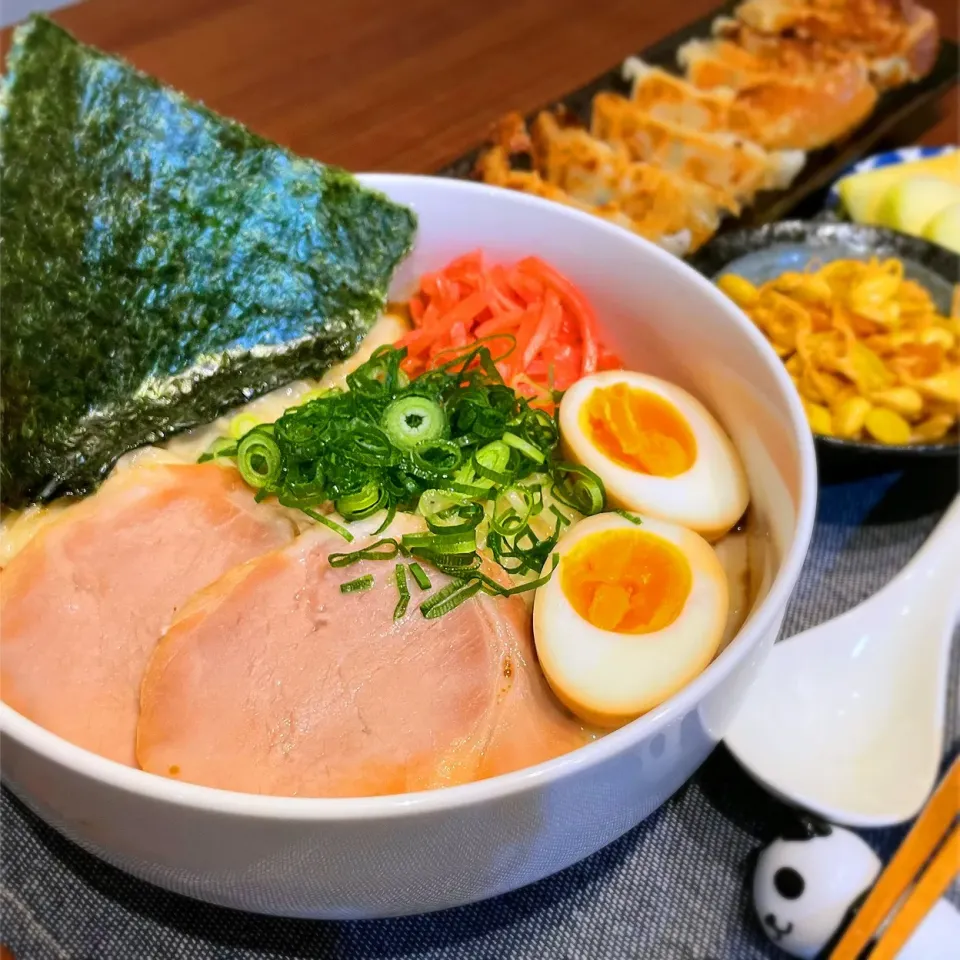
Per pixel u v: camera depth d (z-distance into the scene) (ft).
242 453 0.79
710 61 1.54
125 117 0.85
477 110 1.48
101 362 0.82
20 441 0.79
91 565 0.74
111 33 1.57
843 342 1.12
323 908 0.62
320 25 1.64
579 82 1.56
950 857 0.72
